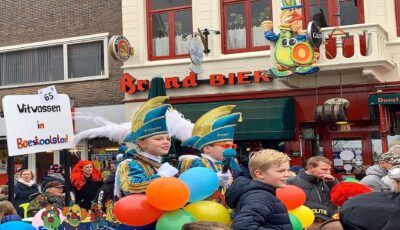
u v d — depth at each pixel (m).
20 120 5.25
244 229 2.99
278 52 11.00
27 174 8.07
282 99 12.03
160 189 3.36
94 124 13.84
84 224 4.45
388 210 2.74
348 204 2.92
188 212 3.56
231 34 12.91
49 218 4.52
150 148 4.00
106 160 14.05
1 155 15.61
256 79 12.27
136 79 13.40
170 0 13.46
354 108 11.62
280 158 3.32
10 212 5.14
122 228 4.04
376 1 11.62
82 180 8.24
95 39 14.22
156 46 13.53
